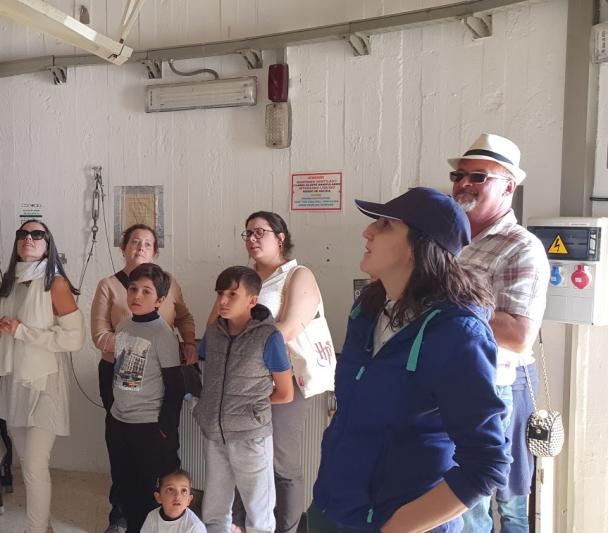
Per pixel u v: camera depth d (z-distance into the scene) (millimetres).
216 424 2416
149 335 2590
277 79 3154
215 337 2486
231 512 2658
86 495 3404
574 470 2617
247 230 2781
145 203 3561
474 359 1157
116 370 2631
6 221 3859
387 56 3000
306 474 3027
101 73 3611
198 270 3473
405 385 1237
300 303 2617
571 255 2398
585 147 2559
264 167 3299
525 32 2693
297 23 3174
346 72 3090
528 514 2404
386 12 2975
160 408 2604
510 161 2129
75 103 3678
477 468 1128
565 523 2629
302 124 3195
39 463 2729
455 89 2861
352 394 1333
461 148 2865
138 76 3541
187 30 3428
